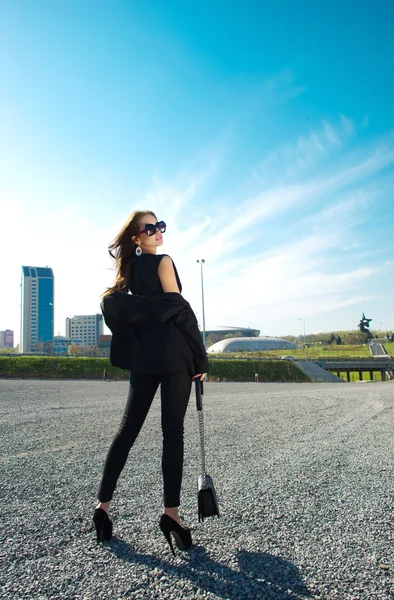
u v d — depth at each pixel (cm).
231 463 394
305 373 5666
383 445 493
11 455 432
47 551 191
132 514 246
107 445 491
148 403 215
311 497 281
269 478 335
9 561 180
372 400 1297
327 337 18238
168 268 226
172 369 205
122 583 161
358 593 155
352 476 342
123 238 242
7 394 1581
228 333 18875
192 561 182
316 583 162
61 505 263
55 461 400
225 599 150
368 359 7800
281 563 180
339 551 193
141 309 210
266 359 5994
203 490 204
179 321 210
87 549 194
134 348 215
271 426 669
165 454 202
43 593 153
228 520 236
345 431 612
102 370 3953
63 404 1126
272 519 238
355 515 245
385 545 201
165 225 241
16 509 254
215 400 1322
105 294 240
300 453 443
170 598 150
